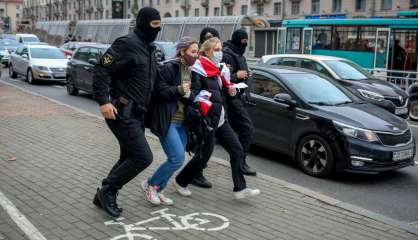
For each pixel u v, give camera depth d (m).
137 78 4.66
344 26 22.11
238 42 6.49
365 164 7.03
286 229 4.86
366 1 42.41
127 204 5.35
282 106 8.02
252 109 8.50
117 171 4.87
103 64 4.55
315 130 7.43
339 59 13.36
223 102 5.86
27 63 20.23
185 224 4.88
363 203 6.29
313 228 4.91
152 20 4.61
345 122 7.18
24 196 5.50
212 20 28.97
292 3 49.25
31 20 127.00
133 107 4.68
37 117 10.88
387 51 20.62
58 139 8.59
